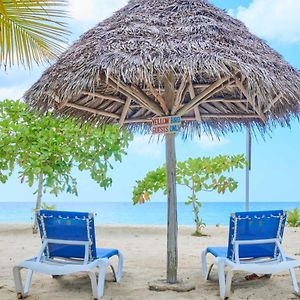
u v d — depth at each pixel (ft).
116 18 17.30
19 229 41.04
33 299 15.39
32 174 34.91
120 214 165.07
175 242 16.99
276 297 15.46
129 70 14.07
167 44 15.06
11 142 34.27
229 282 15.05
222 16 17.48
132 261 23.07
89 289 16.75
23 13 13.38
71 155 35.65
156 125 17.30
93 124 21.94
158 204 271.69
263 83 14.43
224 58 14.46
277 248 16.51
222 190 37.63
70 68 15.40
